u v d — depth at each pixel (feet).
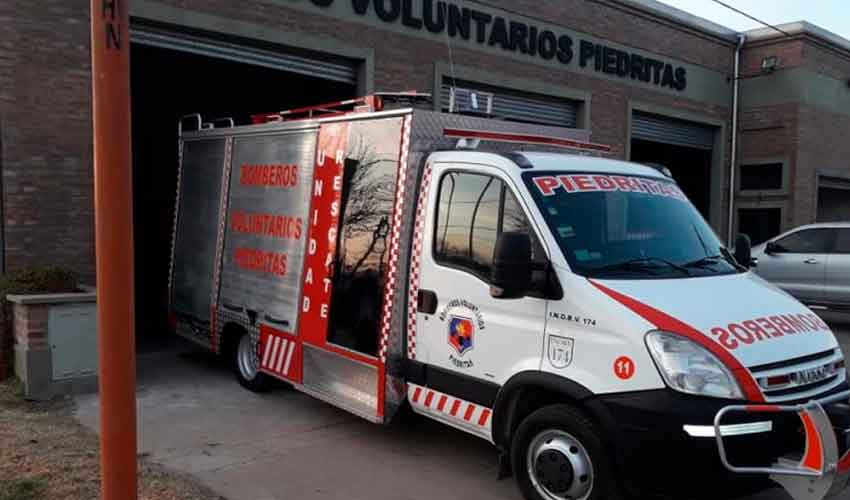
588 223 16.55
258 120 26.61
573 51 49.57
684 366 13.60
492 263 16.26
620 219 17.16
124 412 10.12
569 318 15.11
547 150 20.35
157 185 47.14
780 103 62.64
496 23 44.52
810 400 14.14
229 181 26.61
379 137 19.76
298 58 37.04
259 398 24.81
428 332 18.07
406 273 18.76
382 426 22.02
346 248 20.54
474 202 17.43
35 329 23.17
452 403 17.51
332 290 20.93
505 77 45.24
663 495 13.66
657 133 58.65
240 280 25.57
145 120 46.70
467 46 43.14
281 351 23.24
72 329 23.81
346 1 37.52
